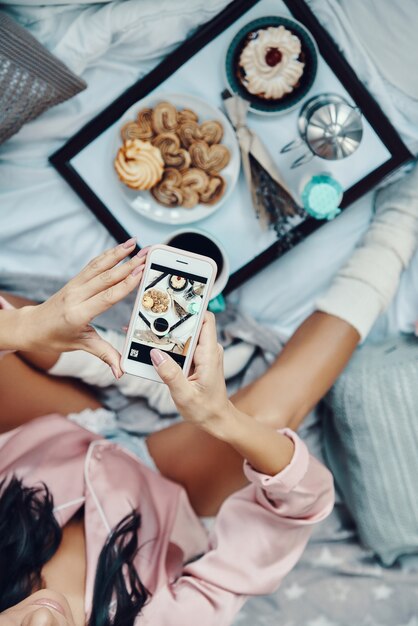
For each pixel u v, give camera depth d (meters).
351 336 1.21
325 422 1.34
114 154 1.20
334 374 1.20
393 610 1.34
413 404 1.18
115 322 1.27
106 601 0.98
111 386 1.29
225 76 1.15
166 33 1.15
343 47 1.17
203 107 1.17
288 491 0.94
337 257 1.29
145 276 0.78
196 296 0.79
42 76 1.09
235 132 1.17
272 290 1.32
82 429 1.18
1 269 1.31
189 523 1.19
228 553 1.04
